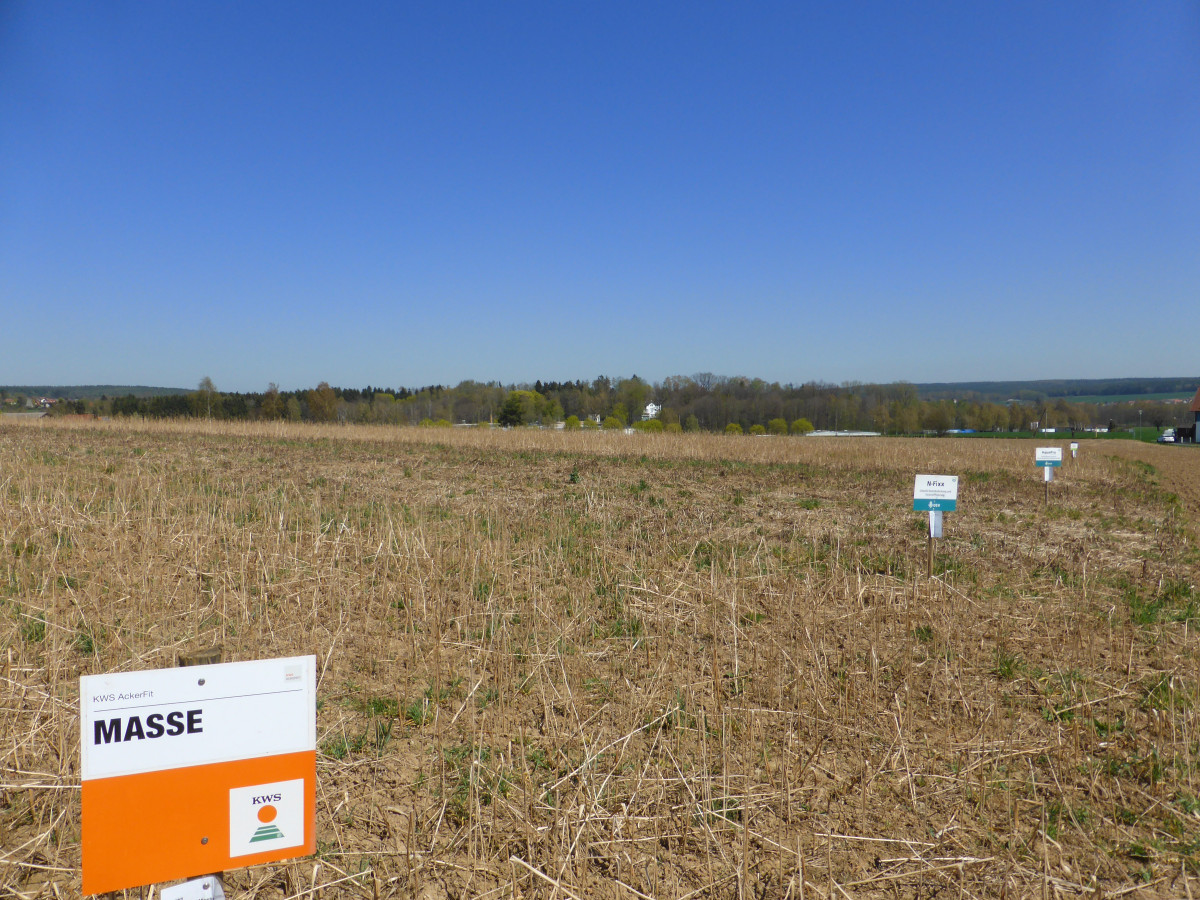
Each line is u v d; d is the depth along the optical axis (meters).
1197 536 13.12
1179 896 3.57
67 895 3.35
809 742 4.95
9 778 4.14
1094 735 5.03
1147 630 7.26
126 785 2.09
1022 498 17.89
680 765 4.61
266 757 2.24
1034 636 6.96
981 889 3.59
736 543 10.53
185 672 2.13
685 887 3.58
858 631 6.90
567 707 5.30
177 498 11.97
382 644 6.37
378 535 9.64
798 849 3.45
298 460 21.88
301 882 3.54
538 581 8.34
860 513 14.38
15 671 5.20
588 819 3.88
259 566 8.13
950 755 4.81
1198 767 4.66
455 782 4.39
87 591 7.04
